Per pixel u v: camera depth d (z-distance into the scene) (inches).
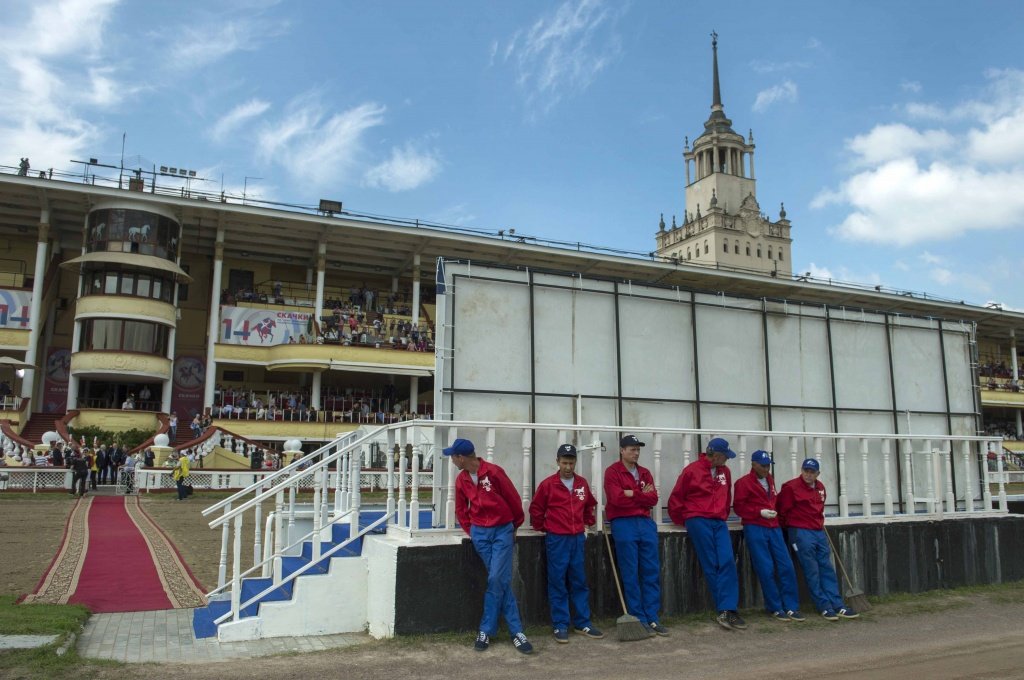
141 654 274.8
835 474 444.1
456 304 362.9
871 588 392.8
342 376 1708.9
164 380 1462.8
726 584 325.1
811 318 463.5
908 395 488.7
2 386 1444.4
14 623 290.7
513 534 297.0
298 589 306.3
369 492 845.2
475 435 349.7
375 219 1573.6
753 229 3533.5
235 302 1585.9
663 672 255.9
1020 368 2677.2
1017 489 1205.1
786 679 247.6
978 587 422.3
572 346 386.9
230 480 1098.1
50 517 740.7
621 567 319.9
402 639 287.6
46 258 1531.7
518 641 279.4
